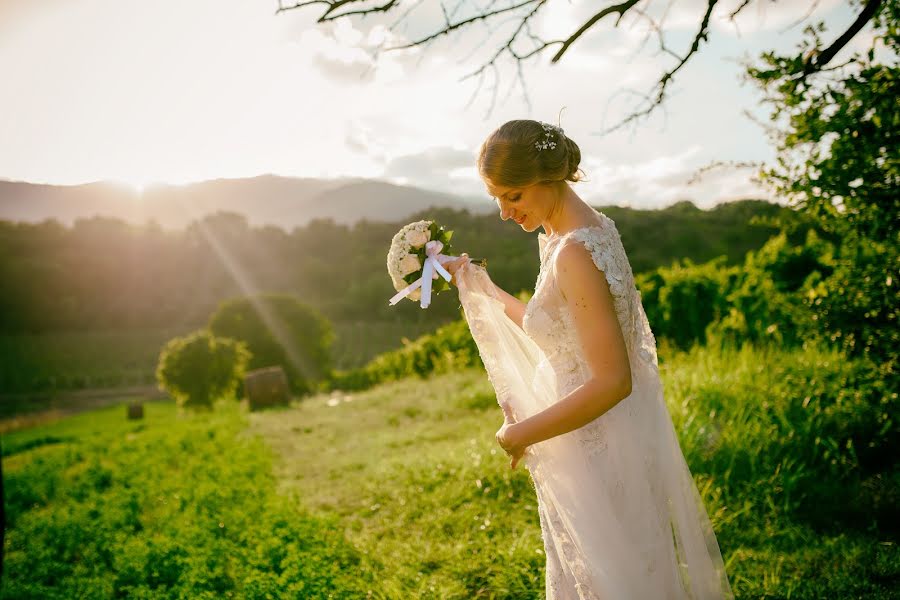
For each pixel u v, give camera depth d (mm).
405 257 2451
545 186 2053
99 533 5531
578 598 2100
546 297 2043
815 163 3811
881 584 3137
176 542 4715
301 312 41812
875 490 4105
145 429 16750
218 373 26594
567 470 2062
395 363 18219
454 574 3652
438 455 6105
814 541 3623
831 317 4238
